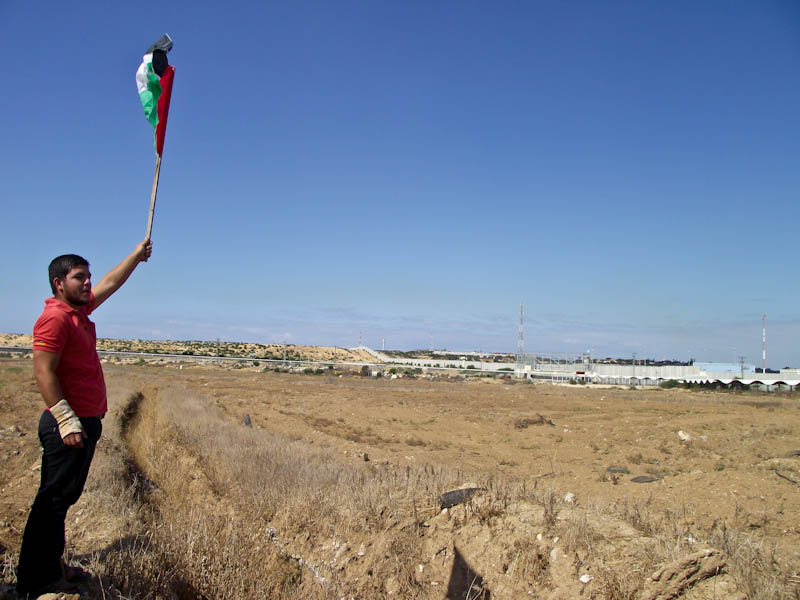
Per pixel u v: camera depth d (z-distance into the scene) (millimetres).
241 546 6457
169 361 87625
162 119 4961
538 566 5383
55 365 4160
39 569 4297
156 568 5383
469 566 5840
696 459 16344
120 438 14227
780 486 10133
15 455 11648
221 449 12242
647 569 4812
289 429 20938
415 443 19875
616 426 24234
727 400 44438
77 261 4332
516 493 7172
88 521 6941
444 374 89688
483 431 23516
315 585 6176
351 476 9781
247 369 79188
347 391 45625
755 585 4445
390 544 6398
